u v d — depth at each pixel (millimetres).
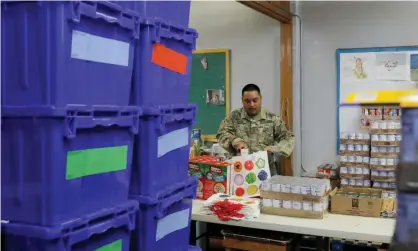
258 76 4559
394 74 4059
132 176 1465
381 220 2408
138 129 1416
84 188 1217
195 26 4785
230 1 4625
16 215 1161
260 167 2814
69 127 1137
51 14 1095
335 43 4258
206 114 4758
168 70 1520
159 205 1473
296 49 4344
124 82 1342
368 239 2180
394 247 944
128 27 1314
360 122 4008
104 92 1259
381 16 4094
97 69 1228
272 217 2475
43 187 1124
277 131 3744
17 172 1149
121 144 1340
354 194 2629
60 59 1104
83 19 1158
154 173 1470
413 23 4004
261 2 3670
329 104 4301
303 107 4410
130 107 1341
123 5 1337
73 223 1163
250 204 2484
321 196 2426
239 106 4648
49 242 1138
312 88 4363
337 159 4273
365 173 3711
